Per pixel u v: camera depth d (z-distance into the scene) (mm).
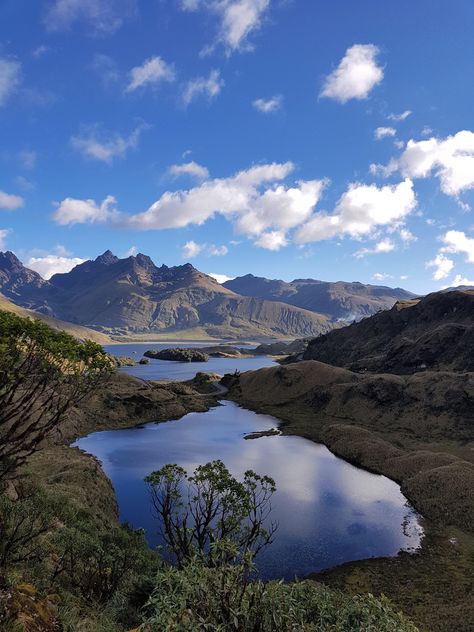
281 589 8539
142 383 122688
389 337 186375
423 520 46250
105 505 41000
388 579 34000
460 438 76312
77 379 9453
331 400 110125
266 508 47250
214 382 158375
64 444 75250
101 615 12297
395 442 78375
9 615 8531
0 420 8555
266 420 103188
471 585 32594
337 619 8508
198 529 17531
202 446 76125
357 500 51531
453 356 126125
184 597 7797
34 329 8750
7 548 12219
